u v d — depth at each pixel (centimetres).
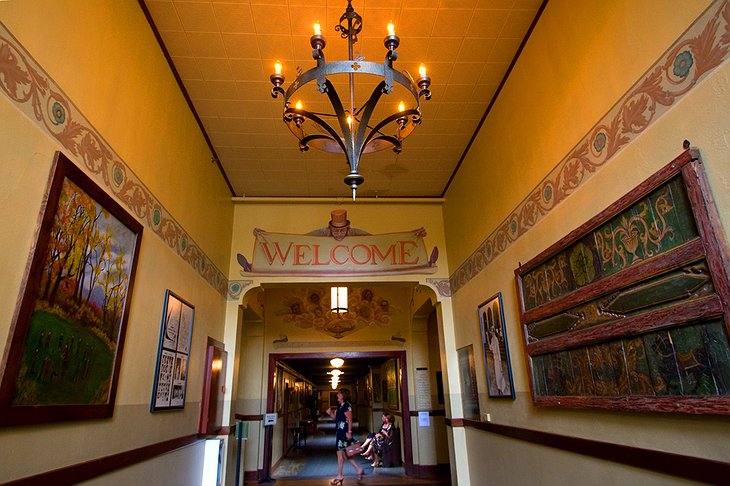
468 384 548
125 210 293
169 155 389
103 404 255
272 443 882
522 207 395
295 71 414
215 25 362
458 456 554
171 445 368
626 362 246
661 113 227
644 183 230
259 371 864
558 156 333
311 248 636
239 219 646
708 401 189
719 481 185
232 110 464
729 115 188
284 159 560
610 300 260
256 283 614
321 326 903
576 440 297
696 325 199
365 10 354
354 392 3002
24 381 187
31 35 202
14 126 188
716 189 193
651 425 230
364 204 666
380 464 983
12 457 181
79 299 233
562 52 327
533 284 362
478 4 353
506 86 432
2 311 177
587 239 285
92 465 240
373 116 484
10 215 184
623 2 258
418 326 910
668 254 212
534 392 353
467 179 553
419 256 641
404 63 412
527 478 380
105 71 274
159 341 352
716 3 196
